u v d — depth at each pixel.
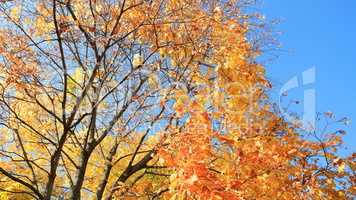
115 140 8.47
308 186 6.77
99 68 8.09
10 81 7.01
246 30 7.49
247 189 5.91
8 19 7.45
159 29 7.71
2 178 9.22
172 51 7.40
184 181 5.14
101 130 8.89
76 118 8.12
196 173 5.19
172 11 7.30
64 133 7.01
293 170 6.72
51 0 7.55
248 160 6.07
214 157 6.28
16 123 7.68
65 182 9.53
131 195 7.44
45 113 8.63
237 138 6.16
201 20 7.29
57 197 9.55
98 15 7.75
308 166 7.16
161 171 9.18
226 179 5.80
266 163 6.28
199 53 7.46
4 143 8.77
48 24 7.80
